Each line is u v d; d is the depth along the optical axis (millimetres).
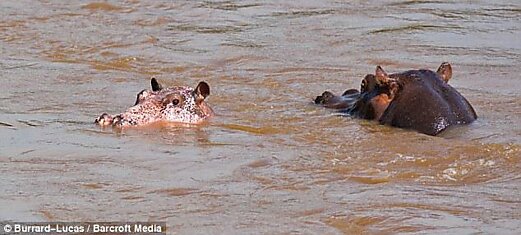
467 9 81938
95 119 46906
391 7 82812
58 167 38000
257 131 44719
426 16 78875
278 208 33062
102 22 77688
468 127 44938
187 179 36500
